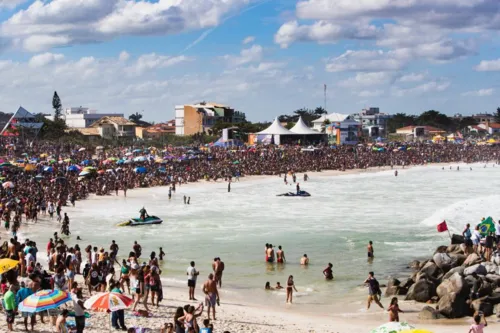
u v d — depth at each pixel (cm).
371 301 3372
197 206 8331
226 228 6419
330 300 3575
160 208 8094
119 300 2338
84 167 10644
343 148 17788
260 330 2677
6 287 2731
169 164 12619
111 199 8925
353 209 8012
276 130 18412
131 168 11638
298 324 2884
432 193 10138
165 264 4619
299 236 5891
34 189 8125
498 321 2969
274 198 9338
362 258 4828
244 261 4753
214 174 12075
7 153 12731
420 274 3659
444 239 5603
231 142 17250
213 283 2845
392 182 12288
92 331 2438
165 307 3034
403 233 6000
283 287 3912
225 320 2870
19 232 5947
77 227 6419
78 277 3778
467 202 7712
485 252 4156
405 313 3209
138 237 5844
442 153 18462
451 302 3075
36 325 2445
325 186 11388
